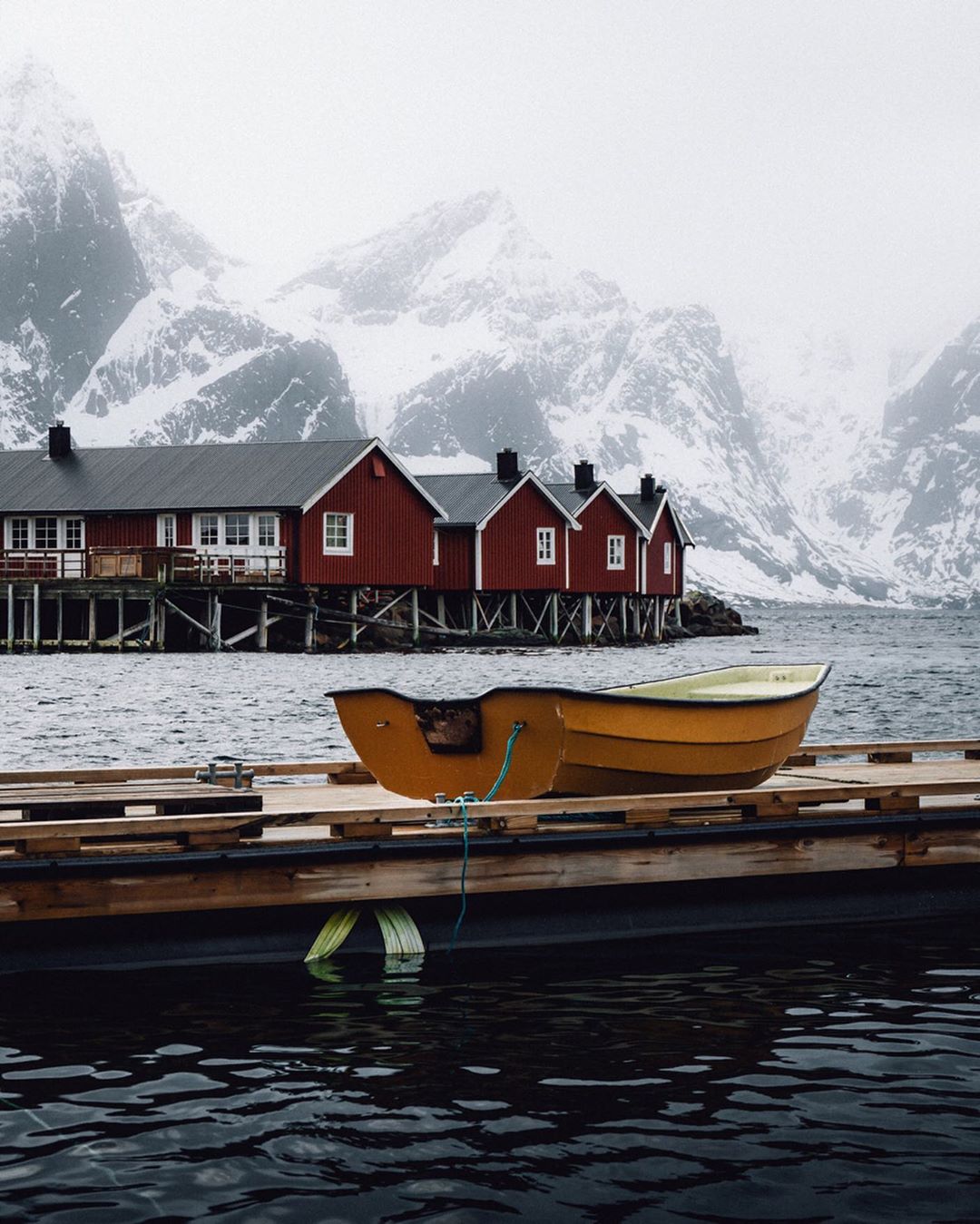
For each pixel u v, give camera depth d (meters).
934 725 27.45
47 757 20.97
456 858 10.16
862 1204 6.19
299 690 32.38
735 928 11.09
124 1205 6.12
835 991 9.37
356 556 48.78
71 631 50.72
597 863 10.50
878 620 146.50
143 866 9.38
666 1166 6.54
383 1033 8.38
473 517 55.91
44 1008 8.79
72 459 52.28
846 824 11.20
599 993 9.29
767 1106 7.24
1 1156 6.59
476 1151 6.68
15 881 9.12
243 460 49.25
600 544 61.97
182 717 26.59
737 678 13.84
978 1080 7.65
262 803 10.70
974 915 11.62
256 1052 8.02
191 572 46.31
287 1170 6.47
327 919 10.12
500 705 10.87
